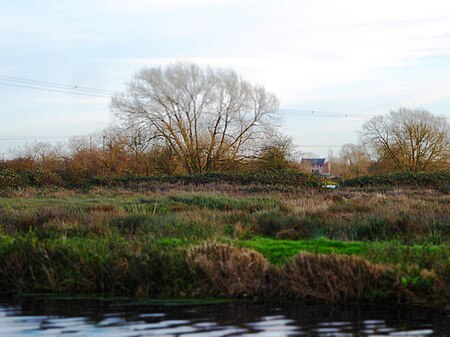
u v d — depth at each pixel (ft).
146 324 30.99
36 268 40.19
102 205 69.87
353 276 35.27
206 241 40.55
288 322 31.14
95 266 39.14
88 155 133.28
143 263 38.34
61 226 51.98
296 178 112.98
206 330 29.89
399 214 54.19
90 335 29.14
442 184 116.67
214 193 91.71
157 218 54.49
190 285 37.24
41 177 112.37
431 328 30.01
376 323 30.91
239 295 36.50
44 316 32.78
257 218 56.03
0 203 76.54
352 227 49.78
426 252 38.19
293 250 41.50
